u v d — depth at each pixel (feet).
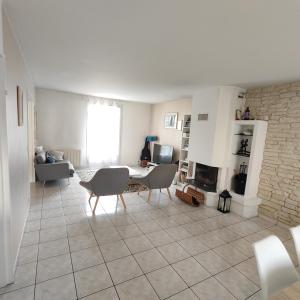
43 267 6.33
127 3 4.64
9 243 5.44
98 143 20.52
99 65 9.39
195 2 4.44
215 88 11.92
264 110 11.23
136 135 22.71
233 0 4.29
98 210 10.77
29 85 11.11
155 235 8.68
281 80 9.84
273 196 10.81
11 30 5.95
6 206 5.27
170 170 12.14
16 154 6.73
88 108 19.58
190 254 7.52
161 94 15.98
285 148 10.27
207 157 12.41
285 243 8.75
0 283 5.44
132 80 11.95
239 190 11.89
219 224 10.12
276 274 4.14
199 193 12.88
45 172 13.29
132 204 11.91
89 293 5.49
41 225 8.89
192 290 5.83
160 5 4.64
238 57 7.41
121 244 7.85
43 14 5.33
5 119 4.98
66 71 10.74
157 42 6.63
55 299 5.23
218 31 5.66
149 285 5.91
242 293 5.82
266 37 5.81
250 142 12.05
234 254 7.69
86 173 18.16
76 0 4.64
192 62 8.23
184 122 16.56
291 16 4.73
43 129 17.78
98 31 6.14
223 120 11.91
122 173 10.18
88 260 6.80
